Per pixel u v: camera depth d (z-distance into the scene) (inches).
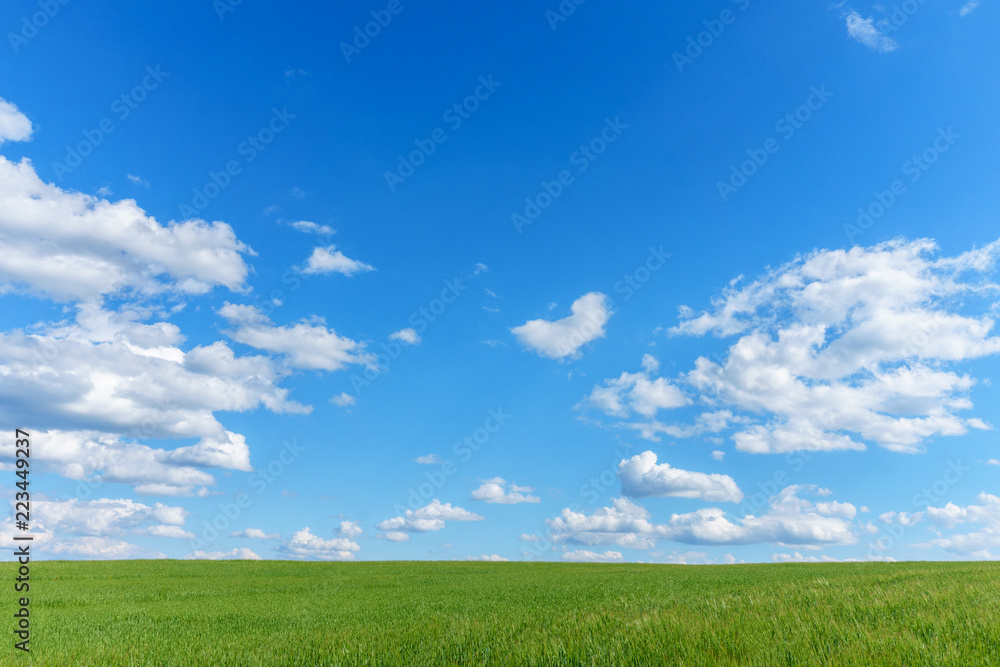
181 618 745.6
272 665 367.6
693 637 350.3
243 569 2038.6
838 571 1349.7
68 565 2124.8
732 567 2050.9
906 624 357.4
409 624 553.6
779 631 352.5
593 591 1010.7
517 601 854.5
